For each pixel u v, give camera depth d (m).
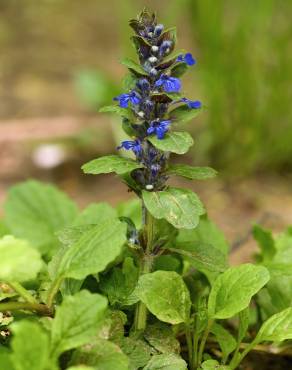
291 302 0.62
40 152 1.35
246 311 0.58
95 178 1.30
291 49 1.19
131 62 0.55
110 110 0.55
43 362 0.49
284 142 1.27
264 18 1.15
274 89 1.22
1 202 1.15
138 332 0.58
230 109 1.25
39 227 0.73
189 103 0.55
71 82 1.73
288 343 0.64
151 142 0.54
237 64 1.20
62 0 2.40
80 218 0.67
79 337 0.51
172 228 0.59
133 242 0.57
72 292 0.57
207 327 0.57
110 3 2.40
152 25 0.56
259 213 1.17
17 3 2.33
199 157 1.31
